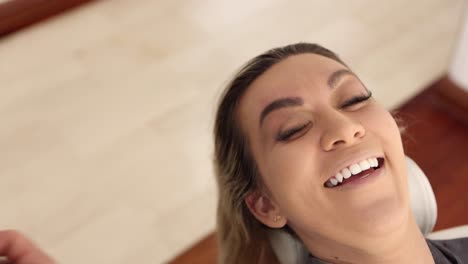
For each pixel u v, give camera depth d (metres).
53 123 2.02
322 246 0.87
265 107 0.84
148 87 2.12
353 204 0.78
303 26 2.32
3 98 2.12
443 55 2.15
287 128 0.81
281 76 0.85
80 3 2.46
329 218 0.80
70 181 1.84
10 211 1.78
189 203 1.77
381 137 0.81
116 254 1.67
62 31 2.38
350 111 0.82
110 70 2.20
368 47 2.22
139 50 2.27
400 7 2.37
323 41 2.25
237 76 0.91
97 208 1.77
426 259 0.88
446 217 1.80
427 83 2.09
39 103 2.09
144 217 1.74
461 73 2.06
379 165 0.84
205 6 2.44
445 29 2.24
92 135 1.97
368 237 0.79
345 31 2.29
